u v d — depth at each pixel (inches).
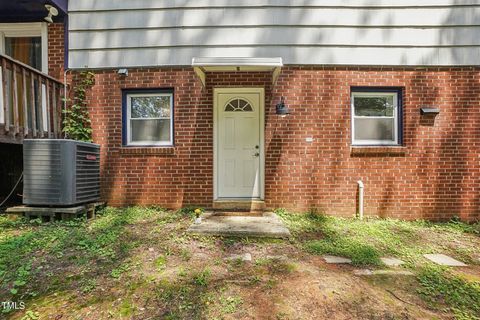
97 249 153.0
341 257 155.5
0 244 153.7
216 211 222.8
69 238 164.6
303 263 145.9
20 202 240.1
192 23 227.8
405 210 225.0
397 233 194.4
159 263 141.3
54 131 223.6
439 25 224.7
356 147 224.2
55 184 187.8
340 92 225.5
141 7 229.8
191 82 227.9
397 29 225.6
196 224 186.9
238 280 128.0
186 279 128.4
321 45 225.6
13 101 186.9
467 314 111.3
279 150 225.6
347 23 225.1
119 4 231.0
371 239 181.3
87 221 197.6
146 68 229.6
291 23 225.0
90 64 231.6
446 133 225.3
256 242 171.3
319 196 225.9
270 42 225.5
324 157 225.5
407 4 225.1
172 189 228.2
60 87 231.3
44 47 235.6
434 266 148.3
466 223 221.8
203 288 122.5
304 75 225.5
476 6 225.3
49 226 183.3
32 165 188.7
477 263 154.1
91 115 231.6
